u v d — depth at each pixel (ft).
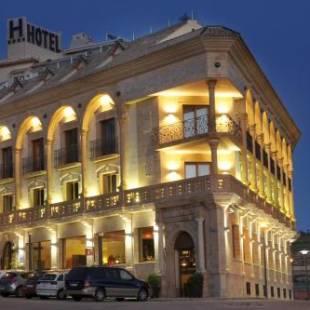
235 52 151.74
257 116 177.78
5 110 189.88
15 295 141.49
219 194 141.28
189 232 145.28
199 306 100.48
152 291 141.79
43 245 177.17
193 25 176.86
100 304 105.81
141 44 175.22
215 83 149.28
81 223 167.53
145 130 158.92
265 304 109.09
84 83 169.58
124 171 160.15
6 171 191.62
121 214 157.38
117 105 163.12
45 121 180.24
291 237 212.84
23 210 180.75
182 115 157.69
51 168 178.60
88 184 169.17
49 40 265.75
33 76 214.90
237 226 151.84
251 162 170.50
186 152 156.87
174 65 153.38
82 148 170.19
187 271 146.61
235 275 146.41
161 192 150.20
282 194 212.64
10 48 257.55
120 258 158.92
